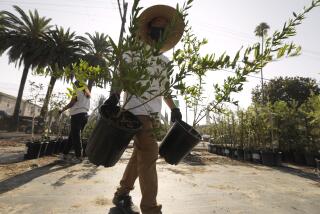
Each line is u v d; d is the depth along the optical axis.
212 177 4.15
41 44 23.88
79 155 4.95
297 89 32.56
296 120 8.46
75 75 1.54
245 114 8.79
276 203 2.75
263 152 7.12
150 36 1.92
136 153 2.08
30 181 3.13
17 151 6.45
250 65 1.31
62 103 6.57
